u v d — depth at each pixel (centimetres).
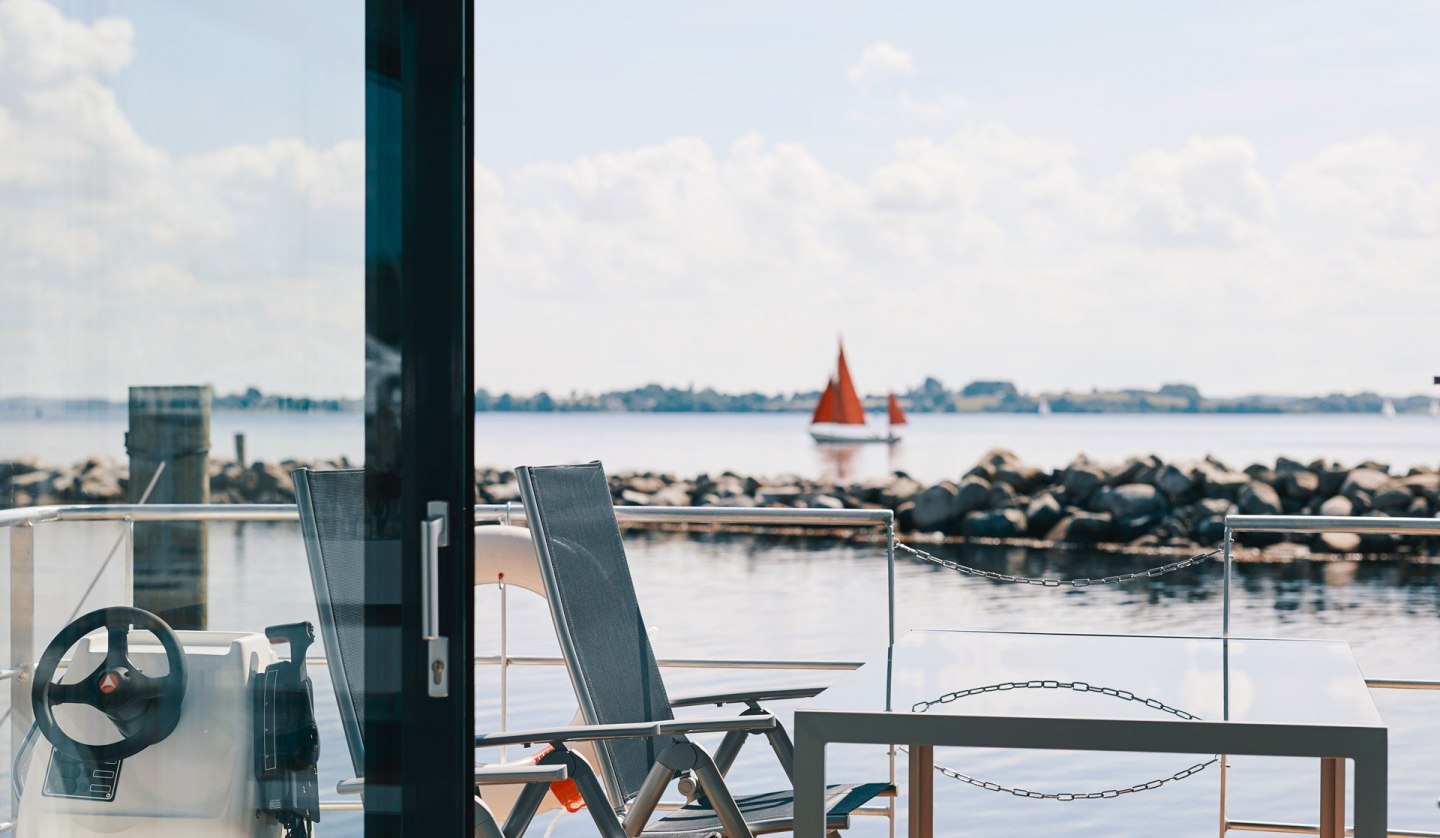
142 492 151
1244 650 218
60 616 150
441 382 151
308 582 152
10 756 150
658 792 207
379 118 150
